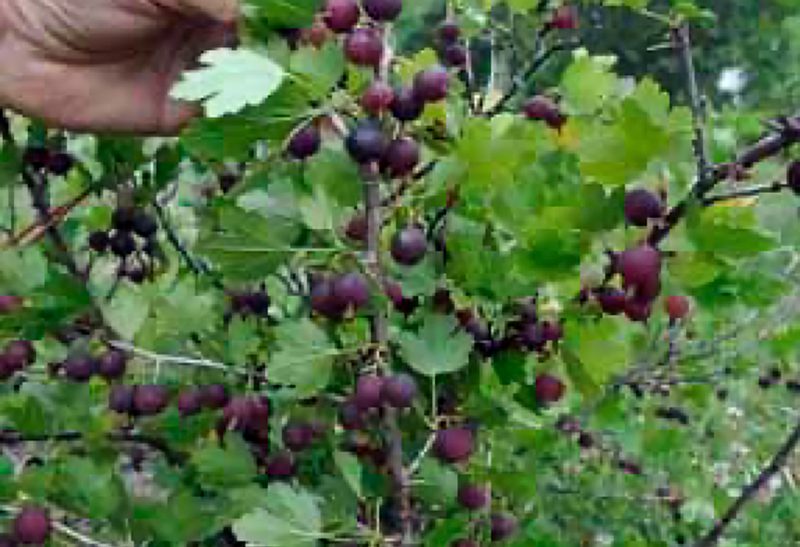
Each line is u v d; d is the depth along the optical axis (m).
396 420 0.73
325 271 0.81
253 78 0.66
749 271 0.75
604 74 0.86
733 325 1.14
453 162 0.73
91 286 0.89
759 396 1.45
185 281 0.92
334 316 0.71
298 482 0.82
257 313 0.86
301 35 0.73
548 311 0.80
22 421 0.86
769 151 0.69
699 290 0.75
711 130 0.78
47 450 0.91
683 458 1.29
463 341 0.73
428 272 0.74
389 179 0.72
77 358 0.83
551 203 0.75
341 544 0.75
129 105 0.84
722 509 1.09
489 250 0.76
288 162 0.79
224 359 0.84
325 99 0.69
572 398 0.94
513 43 0.98
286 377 0.72
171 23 0.82
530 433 0.92
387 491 0.78
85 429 0.87
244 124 0.70
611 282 0.75
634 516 1.26
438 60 0.92
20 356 0.83
